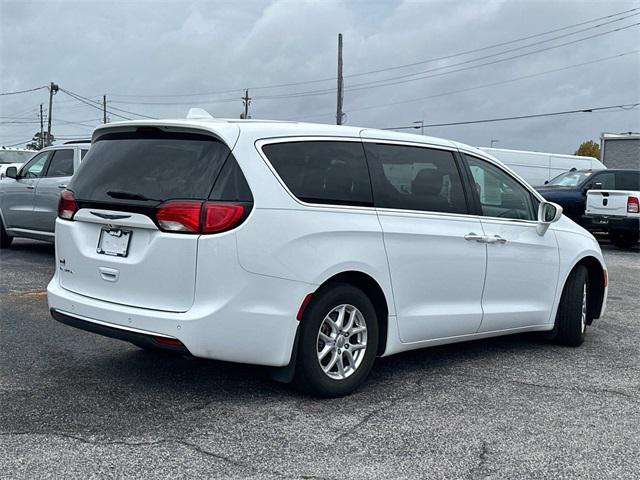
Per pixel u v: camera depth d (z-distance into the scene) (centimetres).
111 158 486
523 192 626
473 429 432
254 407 457
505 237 592
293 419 438
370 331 496
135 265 448
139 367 538
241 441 400
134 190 456
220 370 536
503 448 403
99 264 468
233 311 430
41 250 1229
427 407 471
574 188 1769
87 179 492
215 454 381
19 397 464
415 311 526
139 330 439
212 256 425
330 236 468
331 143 492
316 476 358
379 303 507
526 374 561
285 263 445
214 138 449
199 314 423
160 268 437
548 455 395
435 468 372
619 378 556
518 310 609
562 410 473
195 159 448
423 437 415
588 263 694
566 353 638
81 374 518
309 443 400
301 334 460
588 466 381
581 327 662
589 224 1686
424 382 530
